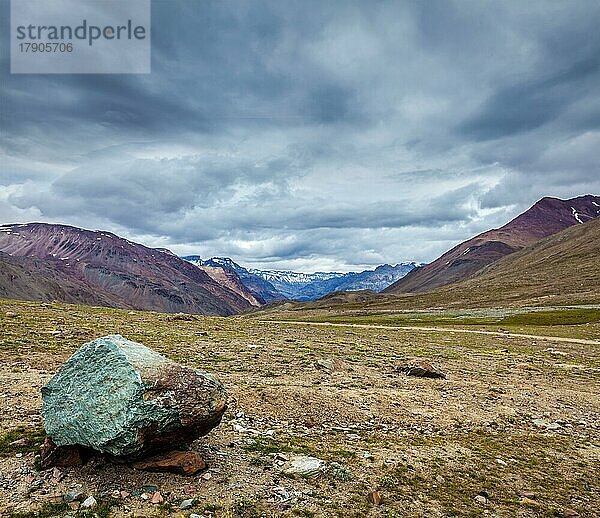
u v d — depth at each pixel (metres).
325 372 31.64
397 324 115.19
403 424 20.89
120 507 11.34
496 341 67.69
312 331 71.06
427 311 196.88
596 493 14.62
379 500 12.73
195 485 12.76
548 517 12.77
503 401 26.66
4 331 38.97
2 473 12.73
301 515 11.74
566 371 39.84
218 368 30.59
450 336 74.50
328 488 13.40
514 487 14.64
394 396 25.88
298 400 23.16
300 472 14.23
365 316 182.88
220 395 14.25
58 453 13.16
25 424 16.56
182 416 12.96
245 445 16.31
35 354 30.39
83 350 14.04
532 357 48.75
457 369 37.56
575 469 16.64
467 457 17.00
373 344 53.97
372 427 20.08
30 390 21.19
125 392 12.57
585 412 25.58
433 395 26.94
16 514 10.72
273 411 21.03
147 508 11.39
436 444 18.23
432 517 12.22
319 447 16.77
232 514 11.43
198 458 13.67
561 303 171.75
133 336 44.06
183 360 32.75
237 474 13.75
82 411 12.77
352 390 26.50
